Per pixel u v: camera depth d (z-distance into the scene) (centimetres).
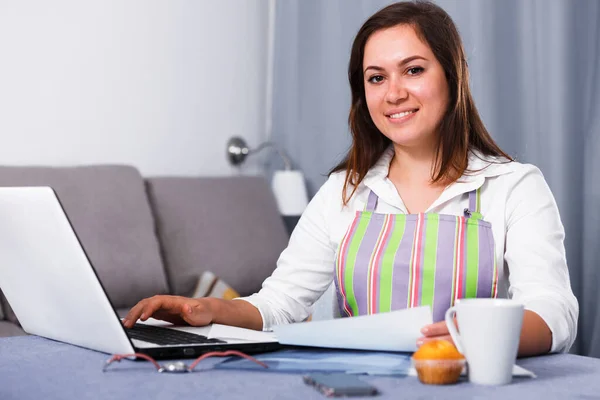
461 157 150
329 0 356
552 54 275
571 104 273
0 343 122
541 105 279
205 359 105
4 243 118
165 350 104
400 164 158
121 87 340
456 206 150
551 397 85
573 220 273
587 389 89
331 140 357
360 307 145
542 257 134
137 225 298
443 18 152
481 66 293
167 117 354
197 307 128
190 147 362
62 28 323
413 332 104
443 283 139
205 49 365
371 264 144
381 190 155
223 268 315
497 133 291
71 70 326
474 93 294
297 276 156
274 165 384
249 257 323
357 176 159
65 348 116
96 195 294
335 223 159
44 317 121
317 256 158
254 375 95
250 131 382
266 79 387
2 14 308
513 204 144
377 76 152
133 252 292
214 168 370
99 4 332
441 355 90
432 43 149
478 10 293
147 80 347
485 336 91
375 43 151
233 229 327
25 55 314
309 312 157
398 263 142
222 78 371
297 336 109
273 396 84
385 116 152
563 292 125
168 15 353
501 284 143
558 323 115
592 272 270
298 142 374
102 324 105
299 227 163
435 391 87
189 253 312
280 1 381
